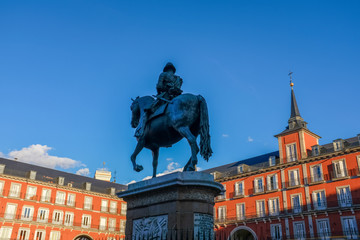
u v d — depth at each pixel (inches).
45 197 1603.1
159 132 233.6
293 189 1331.2
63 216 1640.0
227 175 1617.9
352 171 1197.7
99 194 1813.5
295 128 1411.2
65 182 1791.3
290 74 1622.8
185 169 219.5
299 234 1247.5
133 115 257.4
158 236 197.3
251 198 1453.0
